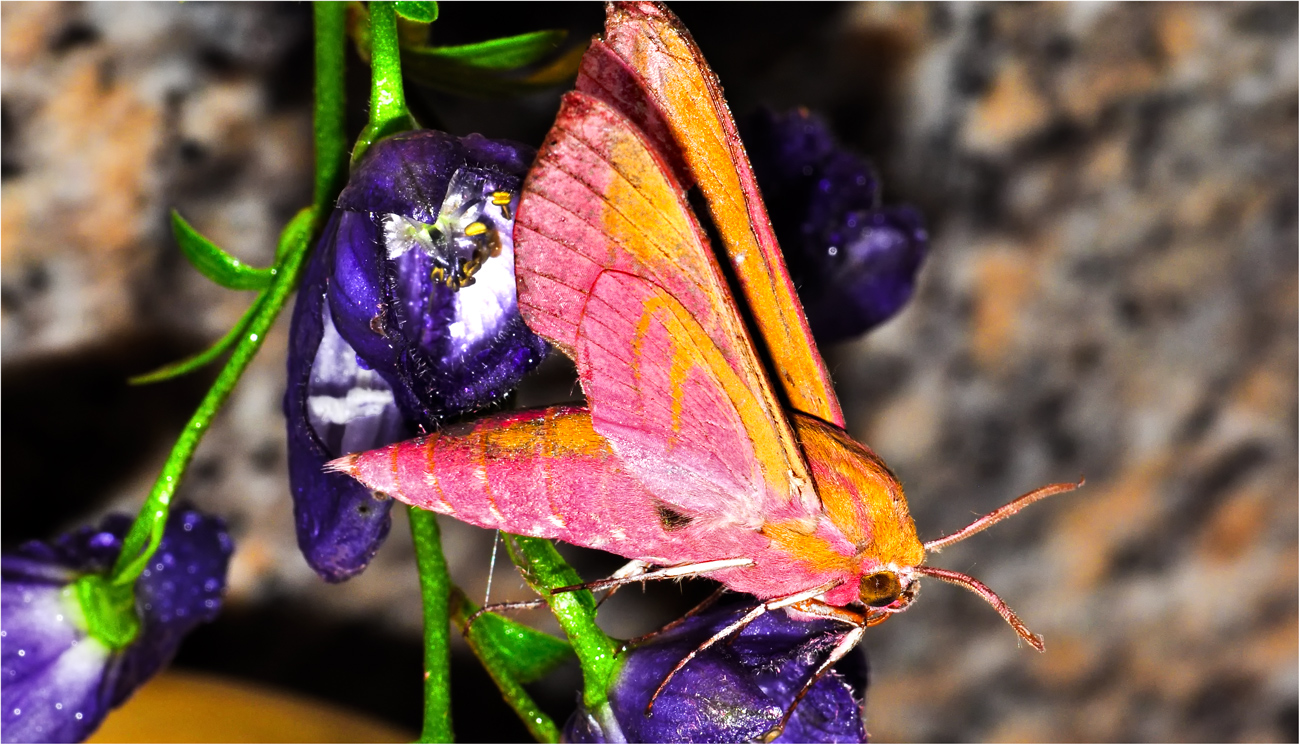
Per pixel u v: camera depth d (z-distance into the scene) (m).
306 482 0.26
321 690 0.32
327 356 0.26
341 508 0.26
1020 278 0.34
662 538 0.26
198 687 0.31
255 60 0.31
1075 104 0.33
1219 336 0.35
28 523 0.31
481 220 0.25
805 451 0.26
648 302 0.25
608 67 0.25
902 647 0.35
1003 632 0.36
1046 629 0.36
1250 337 0.35
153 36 0.30
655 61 0.25
